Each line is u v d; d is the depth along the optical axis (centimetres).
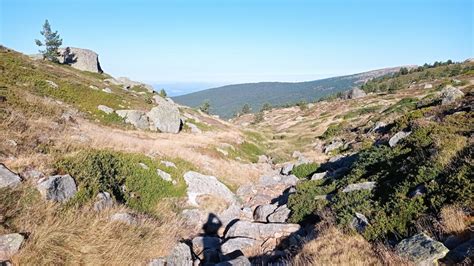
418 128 1555
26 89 2481
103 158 1292
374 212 941
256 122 9169
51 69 4194
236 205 1577
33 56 6012
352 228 897
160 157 1803
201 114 5997
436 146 1141
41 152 1127
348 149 2747
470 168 836
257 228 1187
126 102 3466
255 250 1056
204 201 1482
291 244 1040
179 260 871
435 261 591
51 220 778
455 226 667
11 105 1733
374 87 10500
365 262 697
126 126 2903
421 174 978
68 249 723
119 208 1010
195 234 1228
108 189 1084
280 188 1988
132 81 6462
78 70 5847
